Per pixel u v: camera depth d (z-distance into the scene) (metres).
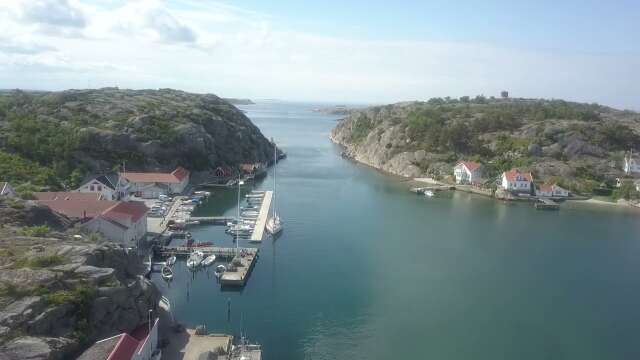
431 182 194.12
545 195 169.38
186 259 99.12
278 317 75.12
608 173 186.75
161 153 172.62
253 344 65.94
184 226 119.50
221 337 66.56
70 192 113.75
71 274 58.00
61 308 52.88
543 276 94.69
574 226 133.00
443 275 93.50
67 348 50.81
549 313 78.94
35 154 141.25
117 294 58.69
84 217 94.62
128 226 97.00
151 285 69.00
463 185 184.25
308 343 68.06
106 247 65.94
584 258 105.88
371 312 77.31
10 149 138.38
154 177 153.00
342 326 72.88
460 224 131.50
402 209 146.88
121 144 166.50
